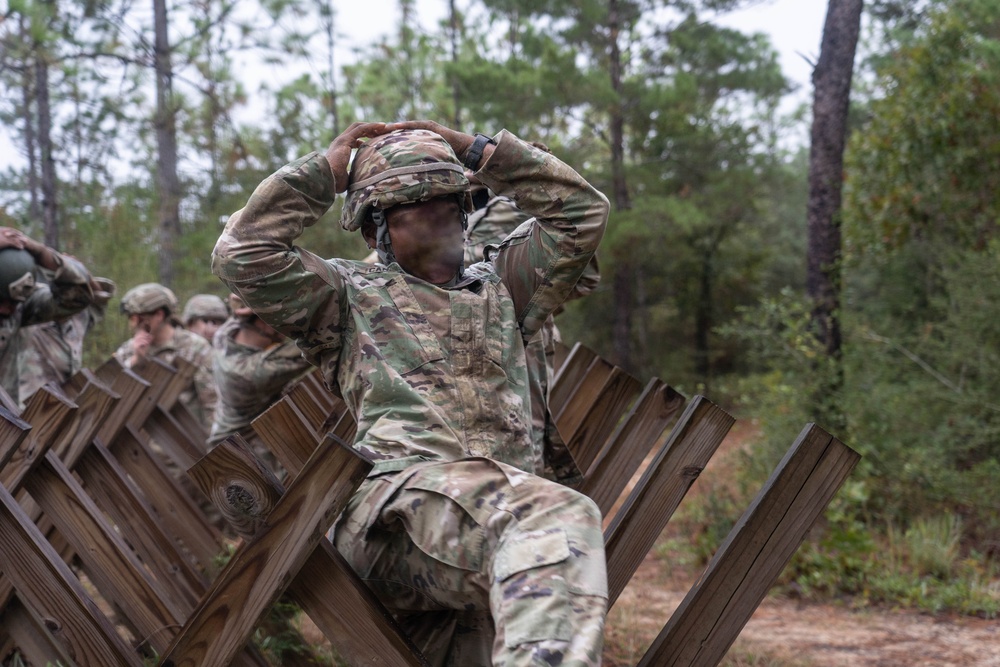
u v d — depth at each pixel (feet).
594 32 54.34
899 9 65.10
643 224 50.60
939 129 30.01
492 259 8.42
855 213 32.12
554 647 5.55
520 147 7.88
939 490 23.08
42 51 37.06
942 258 30.27
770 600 19.10
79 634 7.45
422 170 7.52
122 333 34.14
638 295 69.41
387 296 7.54
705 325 68.95
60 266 16.16
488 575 6.28
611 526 7.88
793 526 7.20
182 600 11.68
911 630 16.78
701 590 7.11
